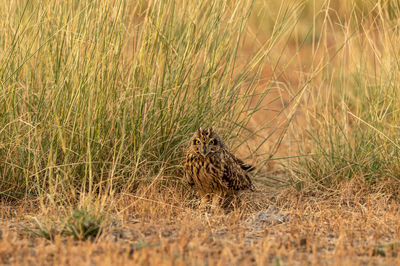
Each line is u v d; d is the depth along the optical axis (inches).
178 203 677.3
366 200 724.0
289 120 888.3
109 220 573.9
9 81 717.3
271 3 943.7
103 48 714.8
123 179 692.1
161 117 746.2
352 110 1069.1
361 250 511.5
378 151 796.0
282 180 848.3
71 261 447.5
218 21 783.1
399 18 901.2
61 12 751.7
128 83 726.5
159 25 747.4
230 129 810.2
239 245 510.6
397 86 850.8
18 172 693.9
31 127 693.3
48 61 740.7
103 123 721.0
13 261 460.8
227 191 705.0
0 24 758.5
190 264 461.1
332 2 1069.1
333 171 804.0
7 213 631.8
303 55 1424.7
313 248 494.3
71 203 666.8
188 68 786.2
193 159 684.1
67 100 715.4
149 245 495.5
